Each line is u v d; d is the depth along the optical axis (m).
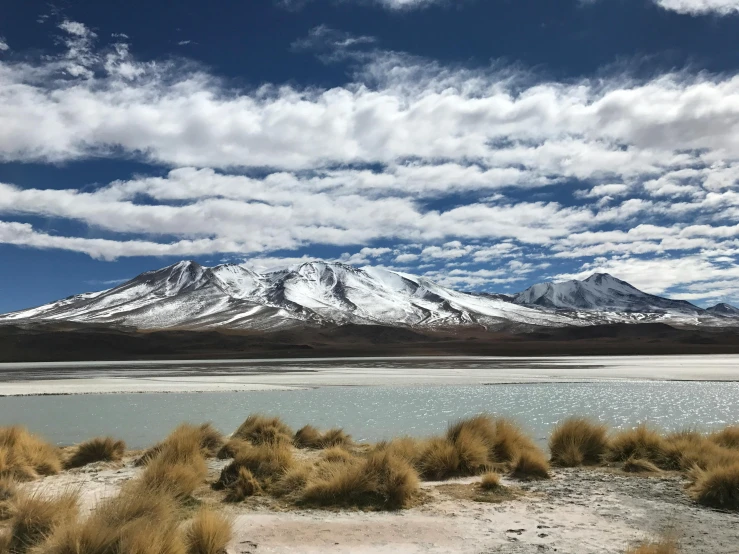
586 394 39.66
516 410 30.56
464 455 13.82
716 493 10.66
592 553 7.81
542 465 13.39
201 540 7.77
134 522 7.38
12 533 8.16
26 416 29.98
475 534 8.75
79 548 6.86
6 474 13.12
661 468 14.16
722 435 15.66
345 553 7.93
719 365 82.00
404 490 10.78
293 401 36.31
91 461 15.74
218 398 38.91
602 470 14.02
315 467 12.96
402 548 8.11
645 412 29.64
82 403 36.78
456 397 38.00
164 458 13.41
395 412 30.02
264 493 11.61
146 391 45.06
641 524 9.24
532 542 8.32
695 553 7.75
